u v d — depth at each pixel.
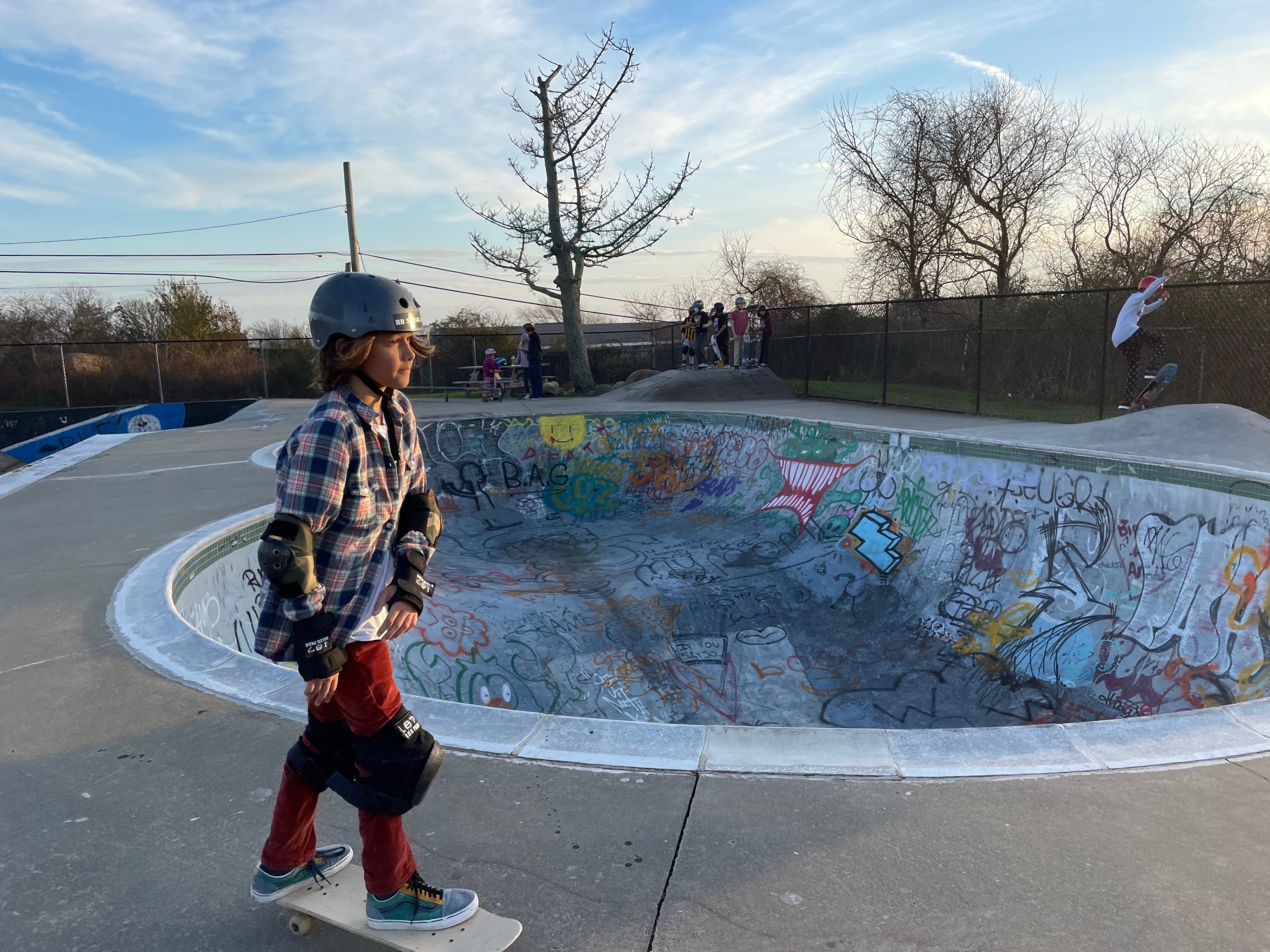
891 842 2.39
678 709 7.43
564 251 21.25
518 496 13.64
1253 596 6.07
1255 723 3.12
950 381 19.72
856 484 10.63
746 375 18.25
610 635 8.37
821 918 2.06
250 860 2.34
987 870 2.26
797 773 2.79
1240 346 13.51
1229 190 19.33
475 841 2.41
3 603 4.94
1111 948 1.94
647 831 2.46
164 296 34.19
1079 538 7.68
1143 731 3.07
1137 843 2.38
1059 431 9.73
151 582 5.19
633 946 1.96
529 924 2.04
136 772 2.88
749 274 33.16
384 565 1.72
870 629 8.57
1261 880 2.19
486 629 7.96
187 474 9.96
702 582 9.78
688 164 20.78
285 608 1.54
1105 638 6.99
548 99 20.34
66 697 3.56
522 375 23.12
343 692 1.71
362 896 1.97
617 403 17.20
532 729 3.13
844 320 23.81
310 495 1.54
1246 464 7.23
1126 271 20.97
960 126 23.48
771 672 7.92
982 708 7.07
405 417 1.80
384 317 1.63
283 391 26.88
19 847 2.42
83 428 22.25
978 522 8.75
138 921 2.06
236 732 3.19
